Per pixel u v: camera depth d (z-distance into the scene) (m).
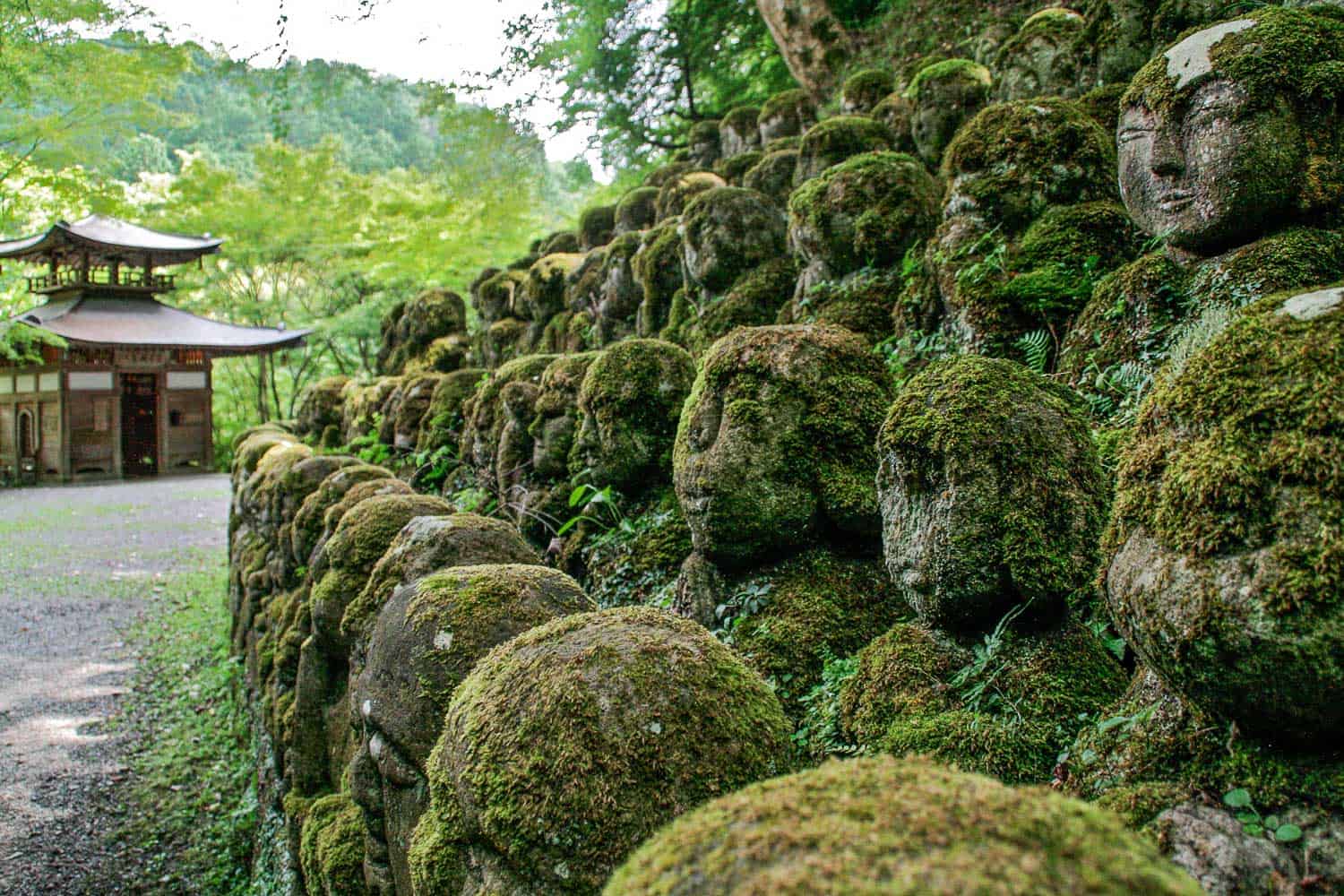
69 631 9.16
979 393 1.89
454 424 6.13
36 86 10.12
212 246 21.53
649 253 5.84
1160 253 2.87
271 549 5.41
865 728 1.87
